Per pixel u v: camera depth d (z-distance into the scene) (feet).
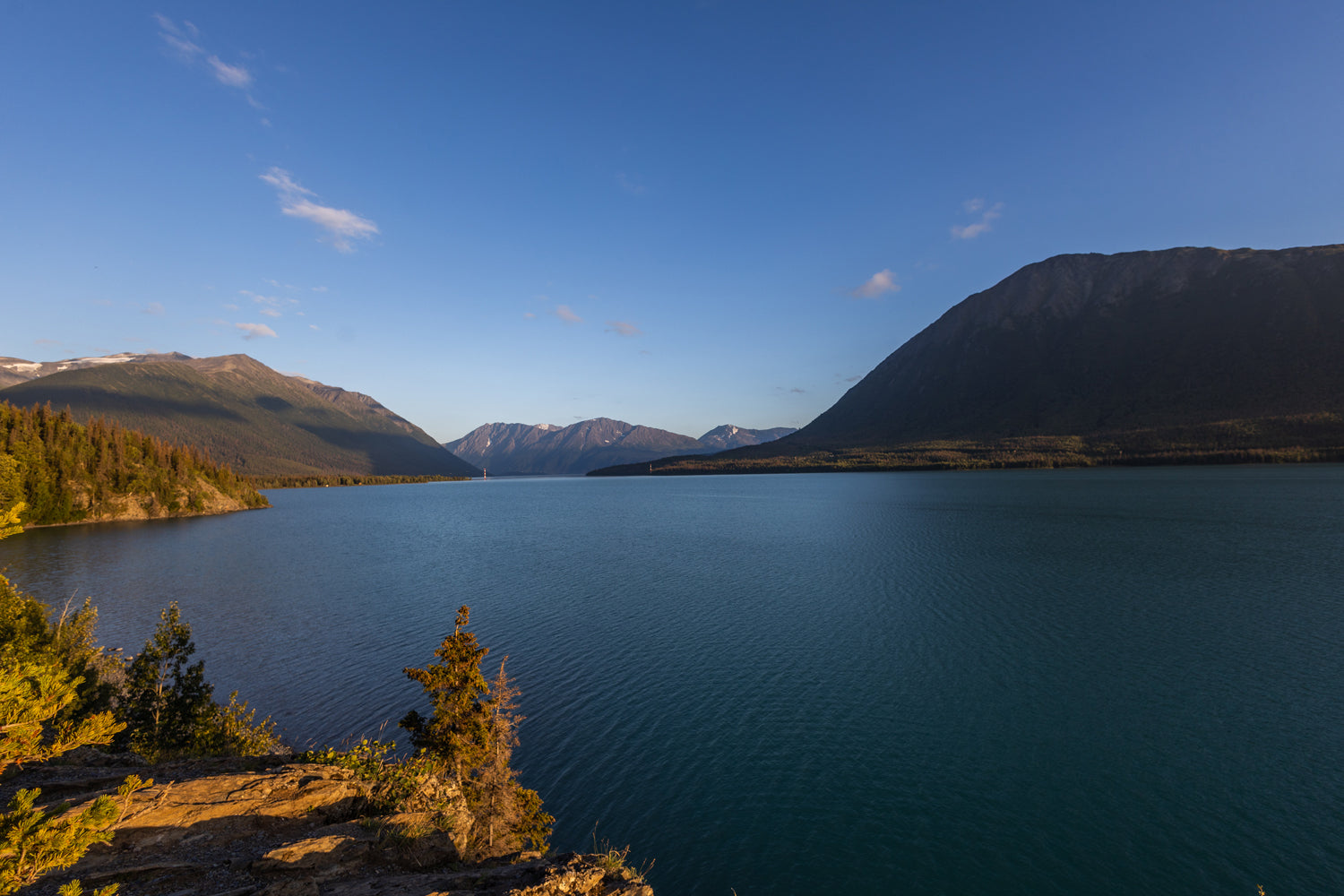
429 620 171.01
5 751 25.07
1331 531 272.72
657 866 71.00
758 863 71.31
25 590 221.87
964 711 105.81
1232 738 93.04
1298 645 128.47
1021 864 69.92
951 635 143.54
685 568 243.19
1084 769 87.30
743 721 104.68
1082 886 66.49
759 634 149.48
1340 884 64.95
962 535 298.56
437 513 594.65
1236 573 195.11
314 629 164.04
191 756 77.00
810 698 112.68
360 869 41.68
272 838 44.29
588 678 124.67
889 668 125.08
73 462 488.44
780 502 583.99
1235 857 69.62
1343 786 80.69
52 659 74.84
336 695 119.24
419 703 115.44
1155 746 91.97
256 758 61.26
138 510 522.06
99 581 238.07
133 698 80.64
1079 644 134.10
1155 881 67.00
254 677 128.67
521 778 89.10
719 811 80.89
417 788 54.65
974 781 85.71
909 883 67.87
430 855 45.34
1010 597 175.11
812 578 213.46
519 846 56.18
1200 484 549.54
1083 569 208.33
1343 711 99.45
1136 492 495.41
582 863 45.57
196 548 334.03
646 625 160.15
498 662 135.03
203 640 155.02
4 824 23.15
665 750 96.12
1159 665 120.88
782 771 89.71
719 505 579.07
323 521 508.94
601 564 258.57
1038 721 101.09
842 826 77.15
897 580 203.72
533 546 327.47
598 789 86.07
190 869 38.96
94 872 37.73
